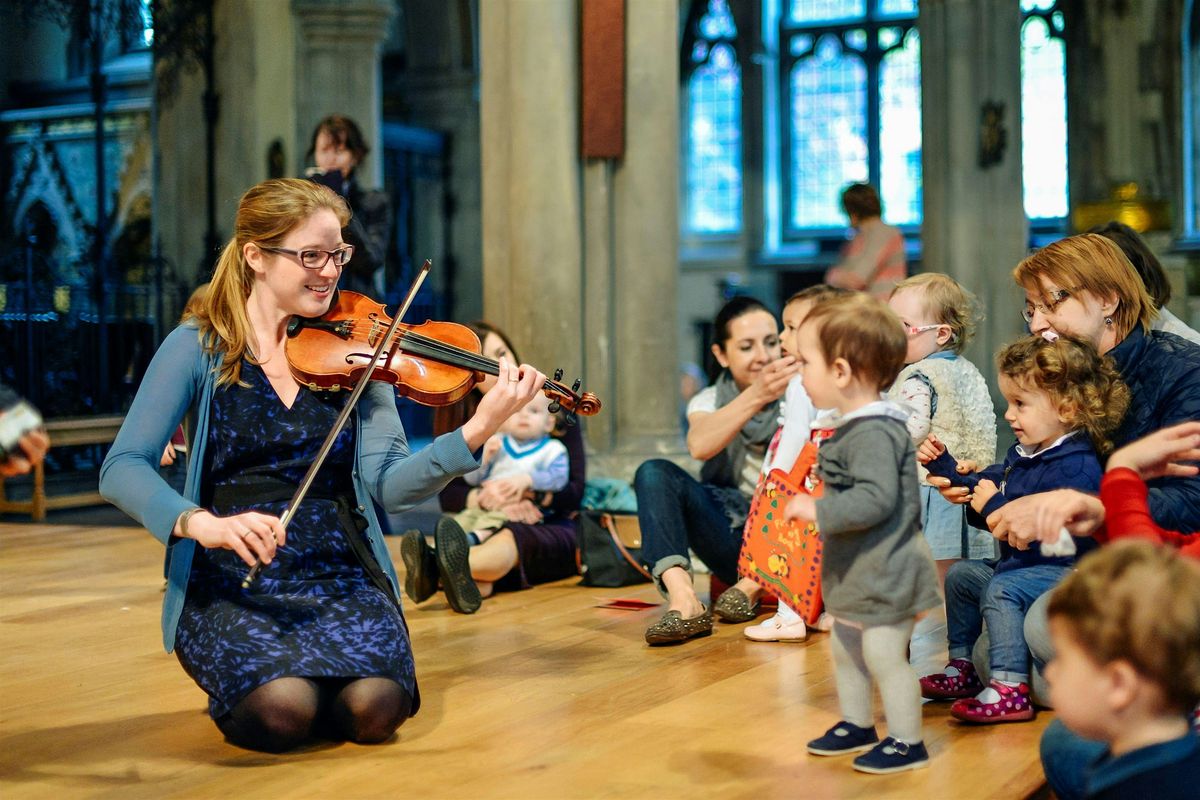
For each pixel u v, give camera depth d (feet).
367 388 11.59
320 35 39.32
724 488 16.84
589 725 11.08
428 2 55.62
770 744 10.47
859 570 9.77
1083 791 8.73
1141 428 11.09
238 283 11.18
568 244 24.97
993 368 37.76
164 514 10.05
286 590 10.90
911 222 61.87
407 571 16.38
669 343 25.44
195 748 10.62
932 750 10.29
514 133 25.08
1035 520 9.50
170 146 38.09
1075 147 55.77
